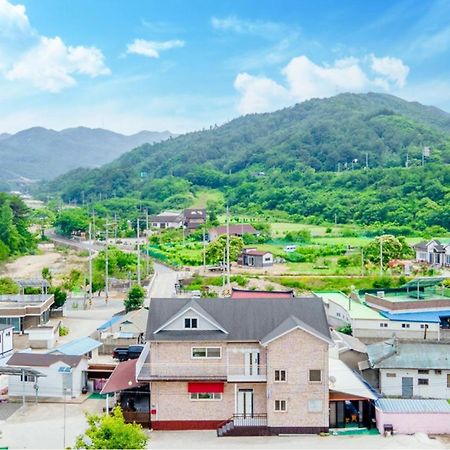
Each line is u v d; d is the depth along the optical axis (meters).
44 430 43.50
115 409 36.16
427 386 49.28
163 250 150.88
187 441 41.94
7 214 160.50
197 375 44.22
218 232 165.62
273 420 43.09
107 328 68.44
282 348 43.16
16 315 72.44
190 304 45.50
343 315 69.56
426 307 68.00
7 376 54.72
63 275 118.06
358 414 44.94
